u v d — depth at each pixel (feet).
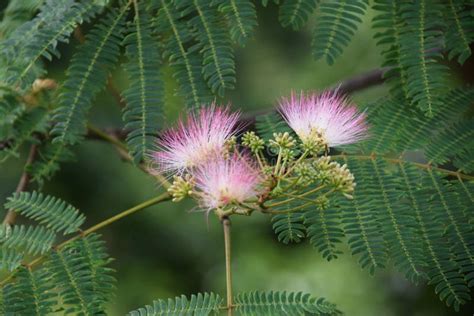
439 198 15.94
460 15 16.74
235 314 14.34
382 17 16.70
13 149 20.11
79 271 15.55
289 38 38.27
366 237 15.24
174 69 16.40
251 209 13.85
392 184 16.15
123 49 17.61
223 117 14.52
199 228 39.60
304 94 15.60
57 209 16.43
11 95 19.42
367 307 38.06
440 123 17.01
